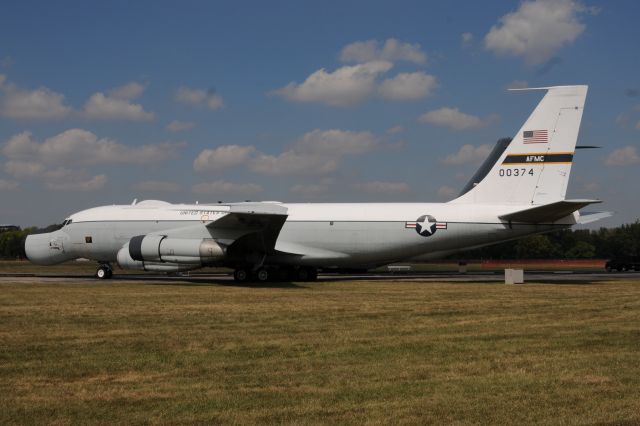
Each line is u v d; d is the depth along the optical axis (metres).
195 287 29.06
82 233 36.38
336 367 11.05
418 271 52.16
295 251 33.81
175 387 9.66
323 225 34.00
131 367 11.02
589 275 43.72
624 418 8.14
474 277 39.59
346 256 33.94
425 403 8.81
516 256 106.94
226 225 31.17
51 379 10.17
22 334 14.41
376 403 8.81
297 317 17.64
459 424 7.92
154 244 31.38
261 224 30.80
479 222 32.34
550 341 13.69
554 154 31.73
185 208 35.41
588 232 126.50
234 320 16.91
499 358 11.84
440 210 33.00
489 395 9.24
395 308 19.95
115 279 36.62
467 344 13.28
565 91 31.59
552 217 31.56
